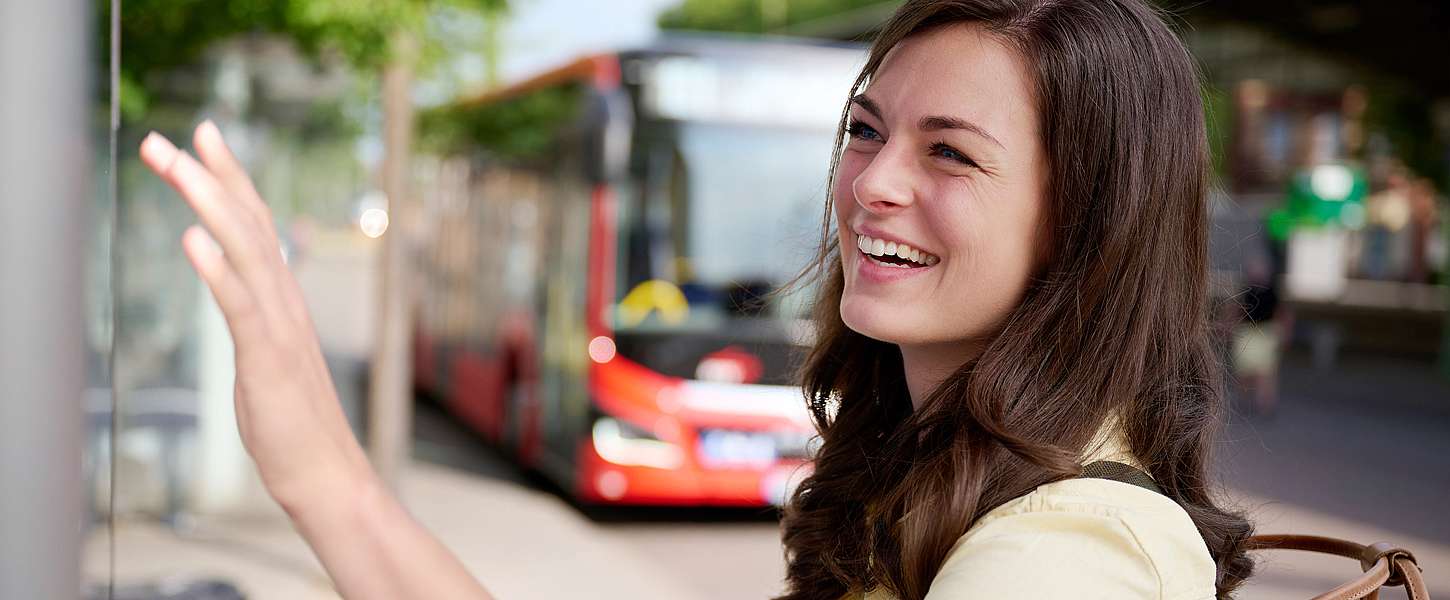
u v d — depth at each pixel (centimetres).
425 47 666
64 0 69
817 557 131
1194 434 115
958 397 111
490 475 903
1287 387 1688
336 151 696
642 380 698
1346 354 2198
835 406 147
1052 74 107
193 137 84
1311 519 833
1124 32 111
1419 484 984
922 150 110
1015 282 109
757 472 702
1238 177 2520
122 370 680
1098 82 108
